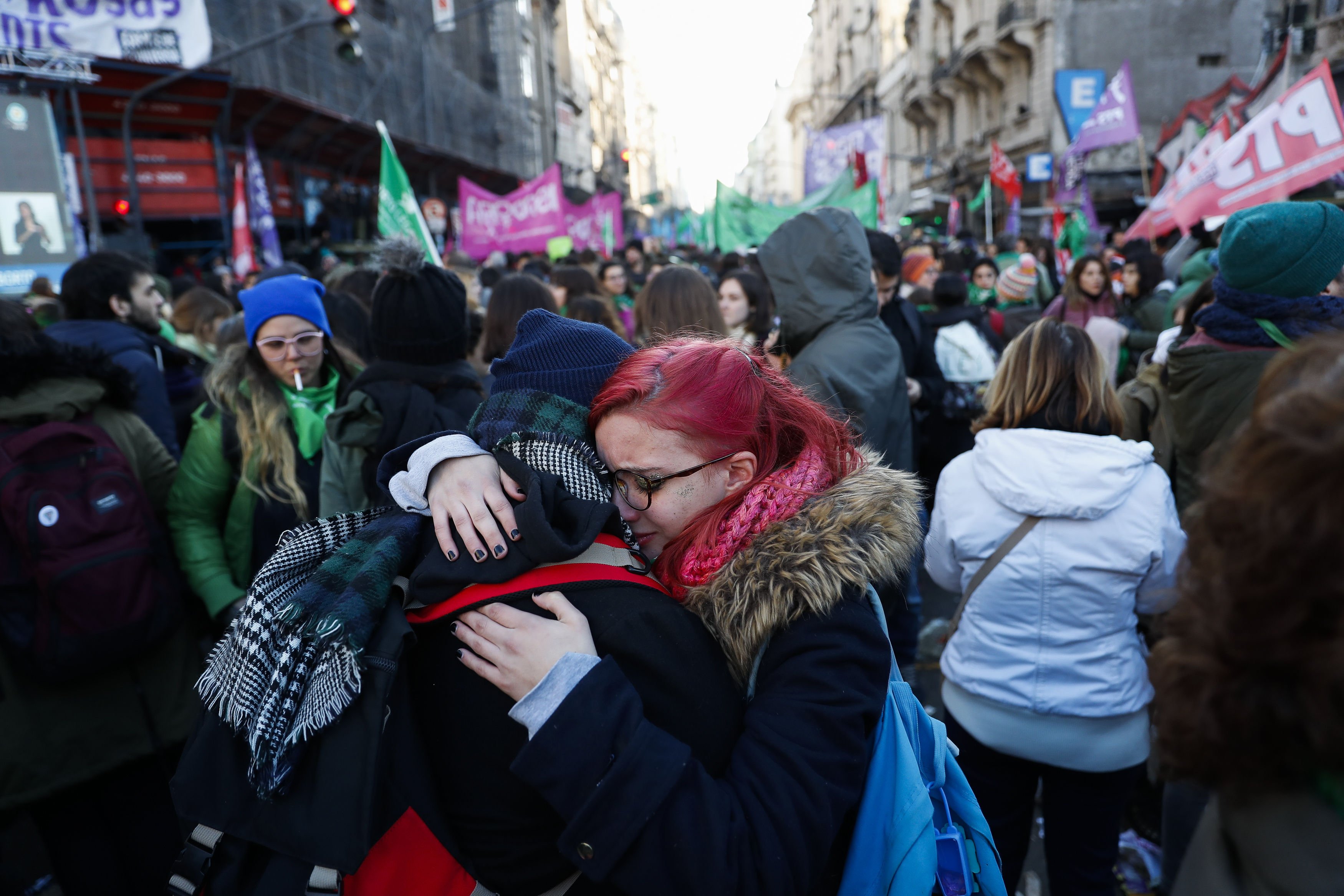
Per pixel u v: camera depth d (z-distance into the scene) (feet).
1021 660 6.02
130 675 6.86
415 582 3.14
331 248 58.49
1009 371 6.26
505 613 3.02
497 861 3.09
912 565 3.69
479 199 33.19
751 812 2.89
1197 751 2.32
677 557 3.51
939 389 12.47
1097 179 74.33
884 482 3.59
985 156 93.45
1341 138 13.00
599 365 3.65
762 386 3.62
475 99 95.76
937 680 11.55
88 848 6.97
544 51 140.36
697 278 9.84
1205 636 2.29
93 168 43.21
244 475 7.49
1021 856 6.73
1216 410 7.19
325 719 2.81
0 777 6.33
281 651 3.05
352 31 27.71
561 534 3.13
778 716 3.10
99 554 6.33
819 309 8.87
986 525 6.07
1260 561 2.05
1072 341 6.06
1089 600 5.83
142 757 6.94
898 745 3.43
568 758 2.78
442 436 3.60
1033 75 80.69
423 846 3.01
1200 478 2.58
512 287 9.61
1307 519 1.94
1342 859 2.06
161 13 34.19
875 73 149.48
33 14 31.73
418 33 80.74
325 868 2.88
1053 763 6.09
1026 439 5.91
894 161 138.51
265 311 7.61
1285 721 2.07
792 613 3.20
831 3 197.36
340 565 3.25
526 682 2.90
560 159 151.74
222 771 3.09
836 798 3.00
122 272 10.21
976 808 3.79
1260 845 2.23
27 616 6.27
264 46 50.39
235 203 32.60
